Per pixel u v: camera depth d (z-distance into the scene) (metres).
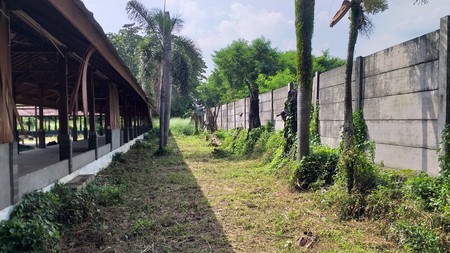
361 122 6.87
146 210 5.80
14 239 3.48
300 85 7.57
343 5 6.22
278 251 4.07
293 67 35.00
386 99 6.10
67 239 4.30
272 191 7.06
